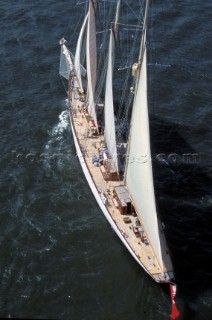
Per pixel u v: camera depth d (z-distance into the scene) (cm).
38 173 6856
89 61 6788
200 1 11319
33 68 9119
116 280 5450
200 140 7612
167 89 8650
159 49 9644
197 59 9450
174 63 9281
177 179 6894
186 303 5212
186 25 10394
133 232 5672
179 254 5794
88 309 5138
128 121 7588
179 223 6216
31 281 5388
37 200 6425
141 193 5403
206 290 5369
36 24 10381
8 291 5272
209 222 6244
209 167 7119
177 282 5450
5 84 8694
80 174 6881
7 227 6025
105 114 6369
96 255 5728
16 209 6278
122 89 8538
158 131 7762
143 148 5169
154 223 5159
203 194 6662
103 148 6812
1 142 7394
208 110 8194
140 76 5144
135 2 10906
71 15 10688
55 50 9625
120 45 9594
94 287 5366
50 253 5722
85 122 7312
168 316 5084
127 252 5772
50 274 5478
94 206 6391
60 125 7775
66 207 6356
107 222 6159
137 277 5488
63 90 8588
